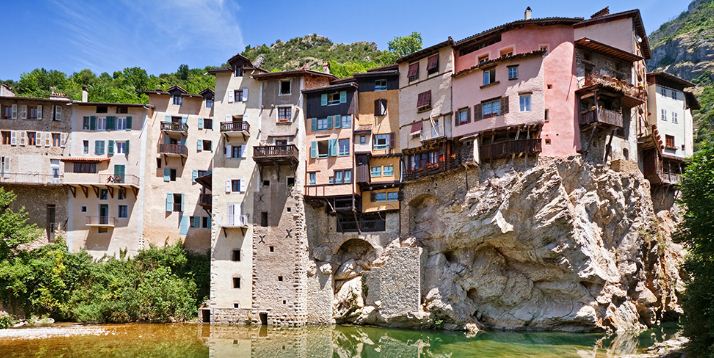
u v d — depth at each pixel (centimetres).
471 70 4950
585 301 4512
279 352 3875
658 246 4994
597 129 4666
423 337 4431
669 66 12081
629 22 5109
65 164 5781
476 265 4822
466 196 4750
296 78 5622
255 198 5394
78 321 5125
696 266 3078
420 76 5416
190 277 5566
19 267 5116
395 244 5178
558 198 4431
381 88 5638
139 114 6019
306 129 5603
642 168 5469
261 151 5312
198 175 6025
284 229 5291
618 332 4456
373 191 5441
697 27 12675
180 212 5947
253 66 5778
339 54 13675
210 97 6156
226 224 5350
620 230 4781
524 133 4634
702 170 3228
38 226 5797
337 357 3731
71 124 6012
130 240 5778
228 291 5256
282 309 5131
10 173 5806
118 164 5903
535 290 4728
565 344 3984
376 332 4728
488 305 4862
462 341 4203
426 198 5253
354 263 5391
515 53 4866
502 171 4644
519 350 3791
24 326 4897
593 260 4459
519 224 4538
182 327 4950
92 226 5788
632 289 4747
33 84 10106
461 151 4875
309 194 5441
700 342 2980
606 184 4647
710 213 3002
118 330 4719
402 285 4950
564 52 4744
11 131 5944
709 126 8519
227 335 4559
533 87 4612
